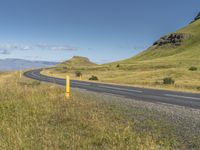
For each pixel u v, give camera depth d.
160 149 7.25
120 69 116.44
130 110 13.10
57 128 9.38
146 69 113.81
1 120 9.75
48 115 11.27
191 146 7.60
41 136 8.02
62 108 12.89
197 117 11.46
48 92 17.27
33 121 10.13
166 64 121.44
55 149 7.00
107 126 9.19
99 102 15.59
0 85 19.00
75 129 9.23
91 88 28.55
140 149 7.01
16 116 10.41
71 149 7.09
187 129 9.33
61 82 38.56
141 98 18.92
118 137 7.93
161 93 23.23
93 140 7.85
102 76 81.88
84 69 123.19
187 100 18.03
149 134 8.63
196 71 76.88
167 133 8.87
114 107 13.88
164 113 12.42
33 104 12.71
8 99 13.47
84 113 11.50
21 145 7.02
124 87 30.80
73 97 16.52
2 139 7.52
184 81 59.31
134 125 10.00
